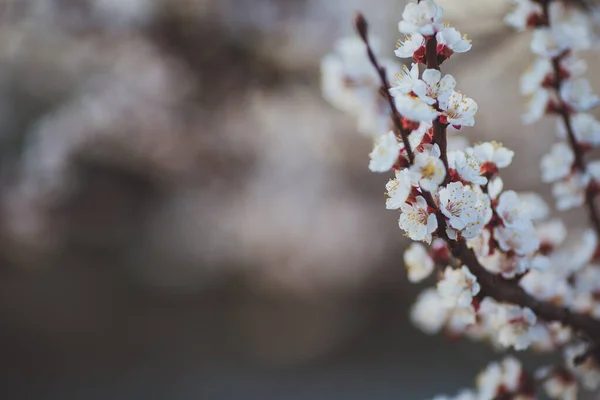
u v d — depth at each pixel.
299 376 4.97
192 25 2.41
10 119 4.01
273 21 2.39
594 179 1.14
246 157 3.36
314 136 3.72
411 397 4.41
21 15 2.75
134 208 3.54
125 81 3.01
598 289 1.15
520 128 2.67
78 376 4.73
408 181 0.99
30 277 4.84
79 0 2.50
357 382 4.72
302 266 4.95
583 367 1.14
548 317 1.06
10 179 3.51
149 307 5.20
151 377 4.79
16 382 4.61
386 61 1.27
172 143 3.02
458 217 0.99
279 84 2.53
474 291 1.03
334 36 2.38
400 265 5.05
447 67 1.70
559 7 1.21
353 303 5.34
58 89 3.92
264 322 5.32
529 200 1.16
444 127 0.99
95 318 5.05
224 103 2.77
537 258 1.05
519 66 1.67
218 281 5.21
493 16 1.54
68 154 3.19
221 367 4.98
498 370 1.15
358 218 4.75
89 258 4.55
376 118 1.26
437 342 5.13
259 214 4.45
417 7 1.00
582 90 1.13
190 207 4.13
